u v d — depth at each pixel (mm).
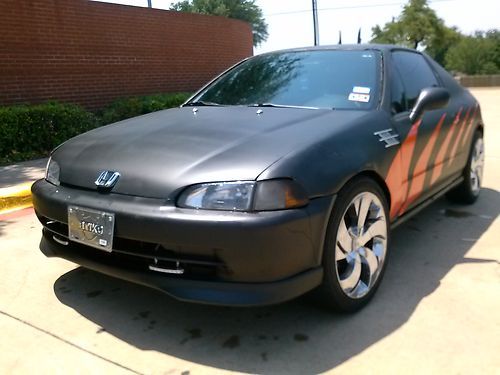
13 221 4641
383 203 3008
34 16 8656
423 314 2809
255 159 2449
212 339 2613
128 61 10547
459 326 2680
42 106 7789
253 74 3805
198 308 2936
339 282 2668
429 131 3598
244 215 2301
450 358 2404
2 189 5445
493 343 2516
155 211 2406
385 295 3041
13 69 8422
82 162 2834
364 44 3801
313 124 2850
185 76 12070
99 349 2531
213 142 2660
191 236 2332
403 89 3574
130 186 2541
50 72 9016
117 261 2650
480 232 4129
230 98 3627
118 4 10195
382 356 2436
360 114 3062
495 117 11633
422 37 33781
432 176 3791
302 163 2467
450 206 4879
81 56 9547
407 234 4117
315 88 3406
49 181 3029
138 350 2521
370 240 2959
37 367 2389
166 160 2564
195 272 2451
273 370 2350
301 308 2895
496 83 26547
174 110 3572
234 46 13664
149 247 2502
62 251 2889
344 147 2707
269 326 2725
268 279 2363
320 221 2471
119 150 2783
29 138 7496
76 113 8133
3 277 3367
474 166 4820
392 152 3055
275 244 2314
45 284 3260
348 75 3439
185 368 2373
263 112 3145
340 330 2668
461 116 4289
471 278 3252
